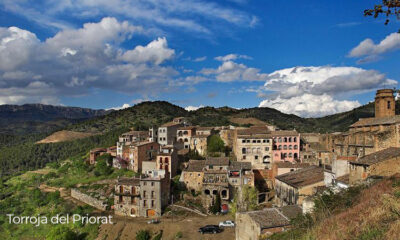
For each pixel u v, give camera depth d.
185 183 99.38
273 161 113.06
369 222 22.55
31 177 142.75
